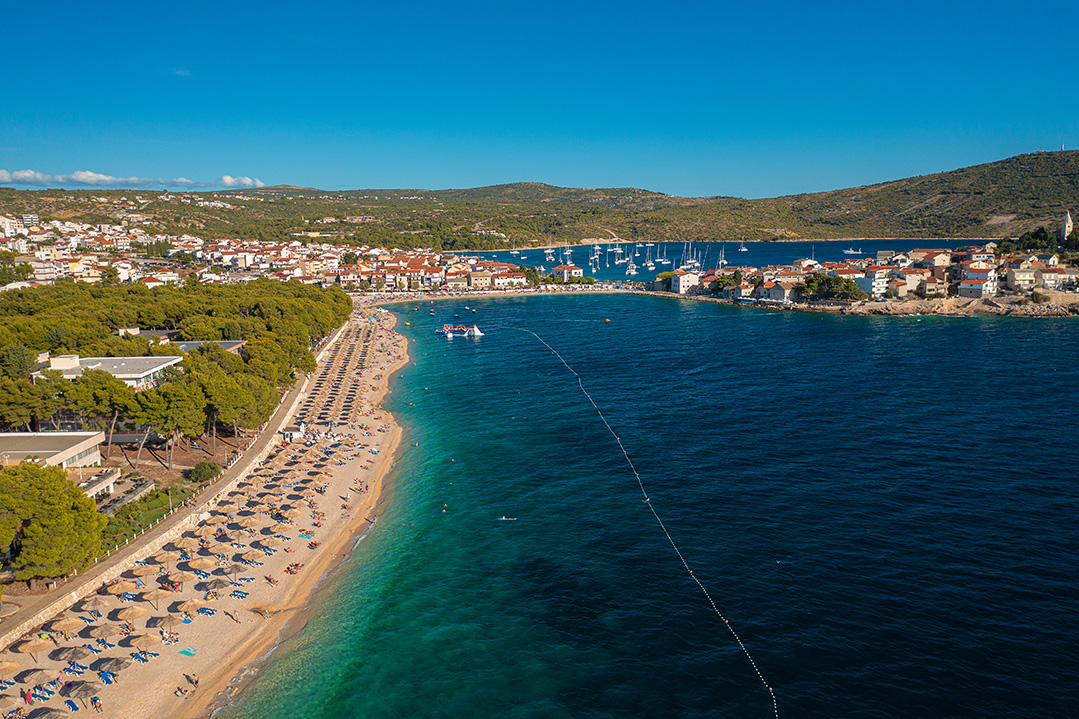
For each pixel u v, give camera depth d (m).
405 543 91.19
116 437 116.69
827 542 85.19
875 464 109.75
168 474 106.31
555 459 119.25
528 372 190.12
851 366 182.00
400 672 65.50
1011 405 139.25
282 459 120.62
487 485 109.31
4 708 57.66
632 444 124.75
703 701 59.97
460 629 71.88
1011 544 82.56
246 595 78.19
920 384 159.38
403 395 169.38
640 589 77.50
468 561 85.81
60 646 65.94
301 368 178.25
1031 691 58.94
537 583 80.00
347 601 77.62
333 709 60.84
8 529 71.06
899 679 61.19
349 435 136.12
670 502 99.25
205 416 111.81
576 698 61.12
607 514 96.62
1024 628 66.94
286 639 70.88
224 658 67.44
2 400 104.75
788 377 171.50
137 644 66.62
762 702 59.44
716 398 153.38
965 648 64.69
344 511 101.38
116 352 145.38
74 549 74.31
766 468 110.19
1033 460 108.75
